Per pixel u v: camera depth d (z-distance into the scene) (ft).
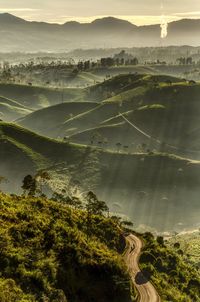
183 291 370.12
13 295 197.77
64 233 293.84
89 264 264.52
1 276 213.87
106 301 253.65
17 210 309.83
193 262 562.66
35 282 219.61
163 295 309.63
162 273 376.48
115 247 389.60
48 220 313.12
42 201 368.89
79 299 241.96
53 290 219.82
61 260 255.91
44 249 260.42
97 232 382.83
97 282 259.19
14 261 230.48
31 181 451.94
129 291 268.62
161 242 499.51
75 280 249.34
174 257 426.10
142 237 457.68
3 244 243.60
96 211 492.95
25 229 273.75
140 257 384.47
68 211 376.68
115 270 274.77
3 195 360.69
